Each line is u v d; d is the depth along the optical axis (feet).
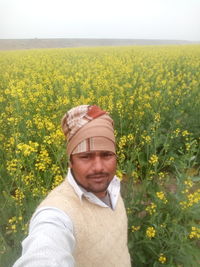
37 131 13.39
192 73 30.86
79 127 3.46
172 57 44.80
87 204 3.56
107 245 3.66
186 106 17.69
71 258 2.73
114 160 3.62
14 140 11.18
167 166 13.99
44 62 37.76
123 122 14.97
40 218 3.04
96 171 3.45
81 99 15.81
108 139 3.50
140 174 11.82
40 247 2.60
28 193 8.89
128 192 9.64
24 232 7.34
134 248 8.43
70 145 3.54
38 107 15.99
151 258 8.49
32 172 9.38
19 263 2.50
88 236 3.39
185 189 8.84
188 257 8.25
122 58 43.34
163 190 10.53
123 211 4.23
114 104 16.39
